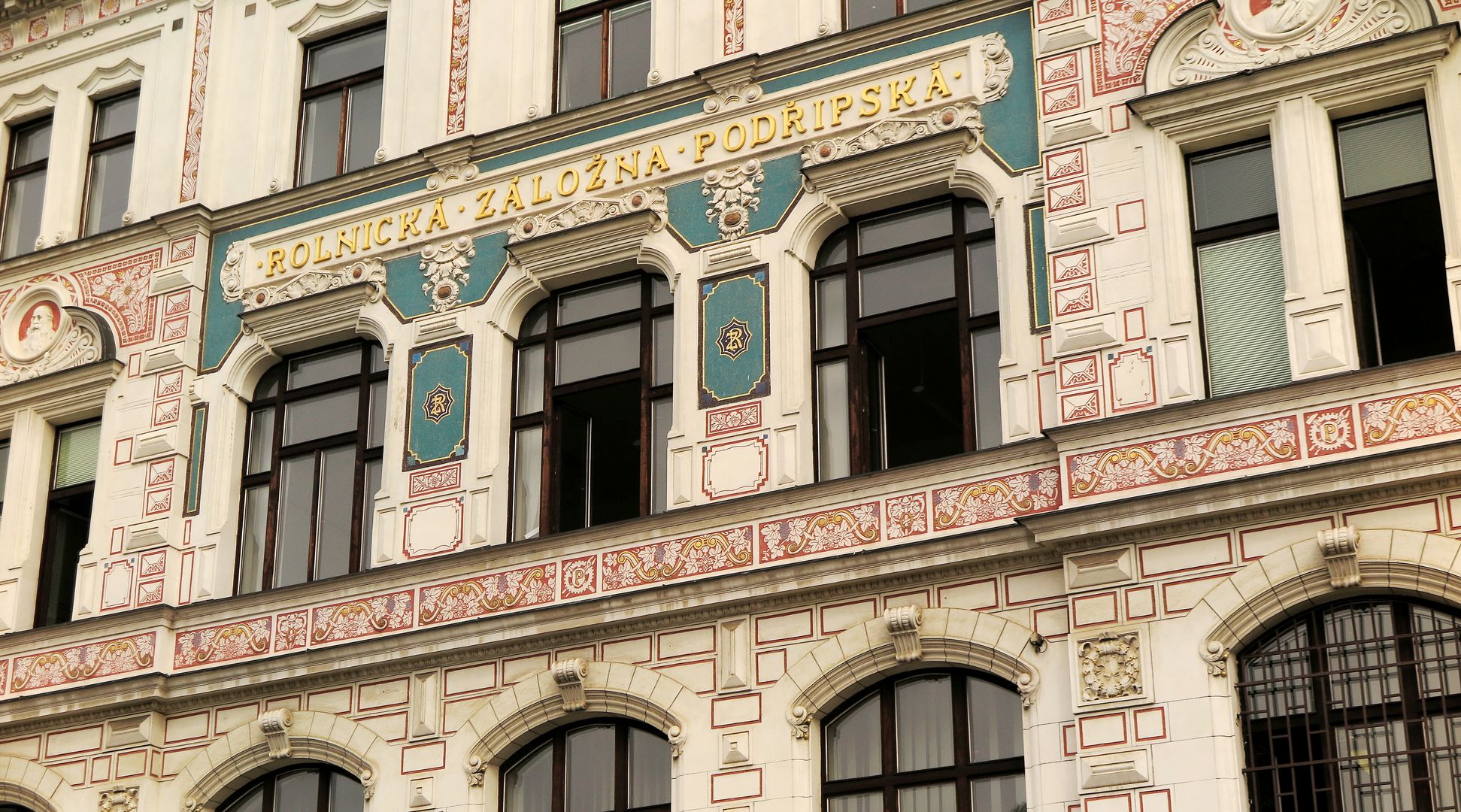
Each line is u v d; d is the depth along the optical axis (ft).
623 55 122.52
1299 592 90.27
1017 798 95.91
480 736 107.45
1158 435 94.84
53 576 128.26
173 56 137.49
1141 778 90.22
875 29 112.47
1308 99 98.89
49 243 136.77
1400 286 95.66
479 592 110.73
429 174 123.65
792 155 112.98
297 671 113.29
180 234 130.41
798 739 99.96
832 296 110.83
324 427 123.54
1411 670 88.22
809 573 101.50
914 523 100.83
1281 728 89.86
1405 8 98.68
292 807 113.50
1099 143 103.19
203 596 119.96
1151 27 104.17
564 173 119.34
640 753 105.19
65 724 119.85
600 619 105.81
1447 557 87.40
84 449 130.93
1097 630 93.40
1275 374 96.22
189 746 116.16
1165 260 98.84
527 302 118.73
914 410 106.52
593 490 113.29
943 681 99.50
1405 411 90.22
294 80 132.67
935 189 109.29
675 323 112.57
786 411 106.93
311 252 126.11
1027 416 100.89
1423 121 97.81
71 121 140.05
